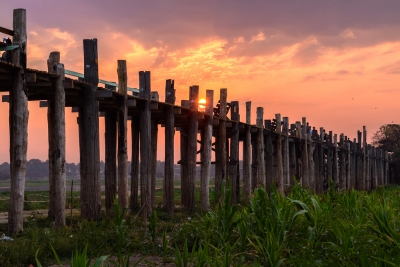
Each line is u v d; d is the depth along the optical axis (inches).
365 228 324.8
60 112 447.8
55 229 433.7
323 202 445.7
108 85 553.3
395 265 209.2
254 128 892.6
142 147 574.9
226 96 768.3
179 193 1350.9
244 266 261.1
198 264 239.8
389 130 2434.8
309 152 1191.6
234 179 798.5
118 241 311.7
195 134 671.8
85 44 497.7
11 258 315.0
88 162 492.7
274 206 323.3
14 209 409.7
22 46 414.0
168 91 626.8
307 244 303.7
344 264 264.7
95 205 491.8
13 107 414.0
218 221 341.7
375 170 1831.9
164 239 319.3
